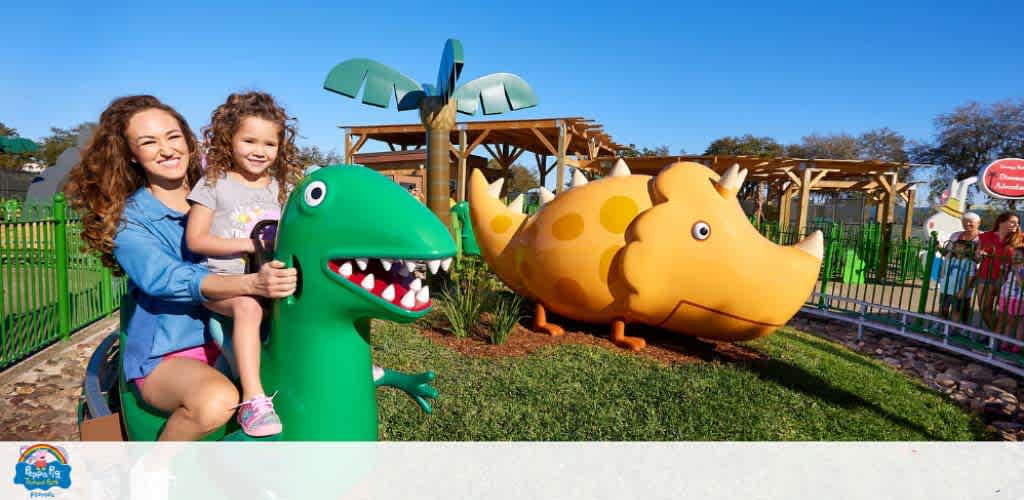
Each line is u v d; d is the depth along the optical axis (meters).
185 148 2.19
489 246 6.57
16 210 6.31
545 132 18.36
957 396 5.44
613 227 5.54
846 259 12.93
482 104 8.57
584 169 19.17
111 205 2.07
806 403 4.75
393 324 6.65
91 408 2.36
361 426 2.04
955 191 15.80
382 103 8.41
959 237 9.29
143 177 2.23
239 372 1.98
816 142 46.03
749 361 5.76
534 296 6.36
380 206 1.78
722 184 5.32
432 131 8.45
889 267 14.79
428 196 8.64
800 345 6.70
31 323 6.05
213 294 1.99
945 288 7.48
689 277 5.22
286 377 1.99
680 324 5.61
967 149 37.41
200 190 2.16
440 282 8.70
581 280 5.69
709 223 5.13
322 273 1.86
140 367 2.12
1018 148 35.78
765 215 28.81
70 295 6.96
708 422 4.18
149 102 2.13
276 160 2.39
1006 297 6.56
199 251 2.12
